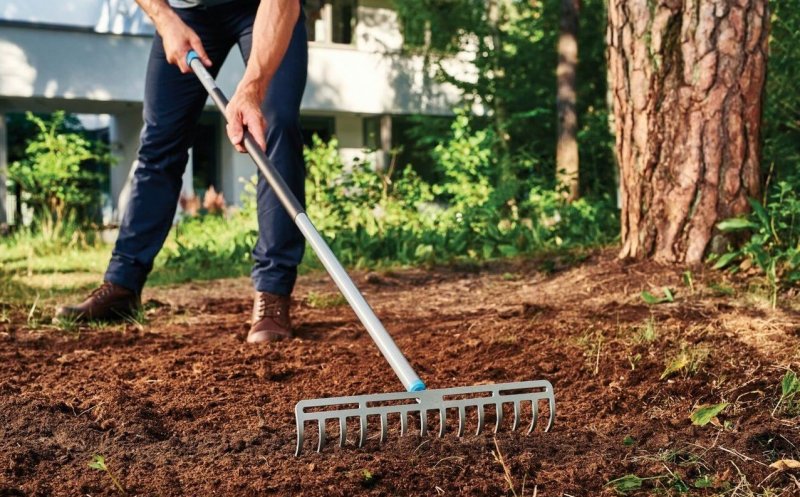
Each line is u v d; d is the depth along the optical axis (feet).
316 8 63.62
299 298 18.44
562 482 7.32
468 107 60.75
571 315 13.62
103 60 52.95
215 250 30.42
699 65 15.92
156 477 7.43
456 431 8.72
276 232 13.10
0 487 7.11
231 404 9.68
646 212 16.61
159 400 9.81
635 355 11.03
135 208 14.67
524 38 61.52
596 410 9.37
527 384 7.73
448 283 19.44
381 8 65.26
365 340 13.12
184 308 16.92
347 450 8.06
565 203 30.01
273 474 7.45
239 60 59.00
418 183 39.78
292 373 10.97
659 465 7.73
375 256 25.94
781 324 12.18
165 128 14.34
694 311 13.32
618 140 17.21
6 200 53.93
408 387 7.62
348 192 36.42
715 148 15.99
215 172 64.69
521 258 21.65
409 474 7.43
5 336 13.34
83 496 7.03
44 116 68.74
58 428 8.75
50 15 51.34
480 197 44.78
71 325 14.11
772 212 15.92
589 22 60.75
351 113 66.49
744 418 9.01
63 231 44.91
